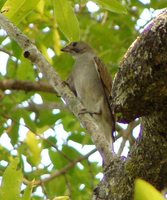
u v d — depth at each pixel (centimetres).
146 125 734
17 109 1248
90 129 838
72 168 1329
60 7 927
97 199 761
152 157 738
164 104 700
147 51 674
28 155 1248
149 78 679
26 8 920
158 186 744
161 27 665
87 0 938
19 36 891
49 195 1255
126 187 747
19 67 1321
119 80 708
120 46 1426
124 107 707
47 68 887
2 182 770
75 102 868
